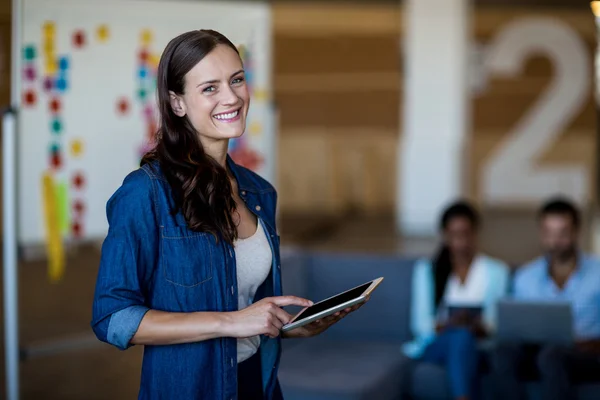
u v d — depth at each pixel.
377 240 9.76
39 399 3.84
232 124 1.72
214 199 1.72
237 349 1.82
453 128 10.09
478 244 9.10
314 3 13.00
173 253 1.69
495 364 3.74
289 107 13.29
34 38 3.56
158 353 1.70
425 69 10.09
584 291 3.94
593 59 12.96
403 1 12.85
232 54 1.73
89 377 4.21
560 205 3.97
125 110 3.90
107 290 1.63
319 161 13.30
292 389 3.36
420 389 3.85
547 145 12.88
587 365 3.66
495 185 12.79
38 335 4.68
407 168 10.24
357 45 13.09
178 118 1.75
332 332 4.31
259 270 1.84
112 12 3.82
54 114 3.69
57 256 3.74
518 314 3.77
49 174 3.70
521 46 12.14
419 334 4.06
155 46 3.98
